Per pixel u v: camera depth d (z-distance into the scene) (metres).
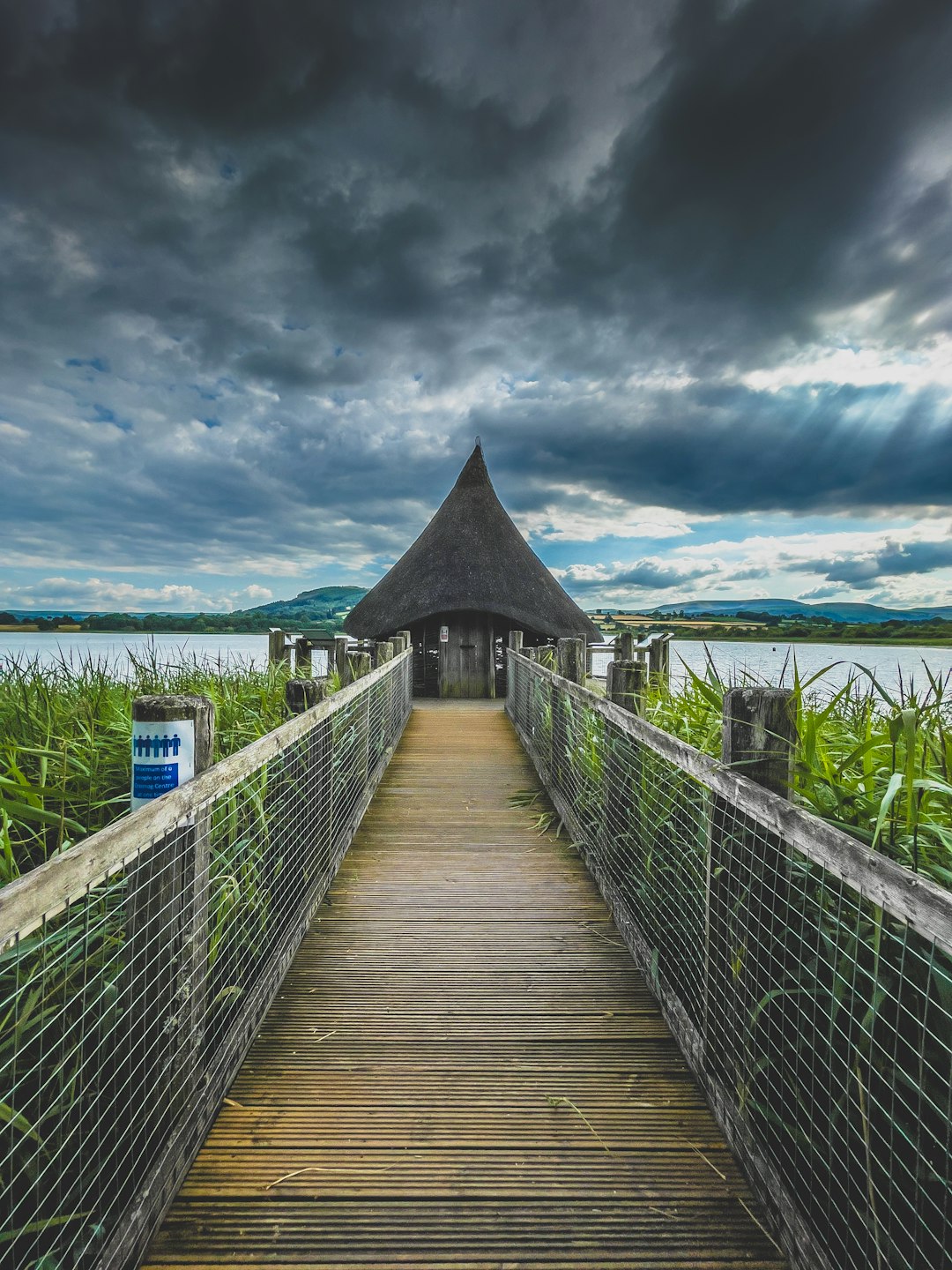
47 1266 1.33
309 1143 1.93
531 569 13.45
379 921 3.43
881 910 1.45
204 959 1.98
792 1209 1.58
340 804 4.32
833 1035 1.84
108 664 4.42
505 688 13.36
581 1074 2.26
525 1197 1.76
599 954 3.11
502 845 4.58
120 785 3.10
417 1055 2.36
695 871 2.53
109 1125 1.73
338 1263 1.57
